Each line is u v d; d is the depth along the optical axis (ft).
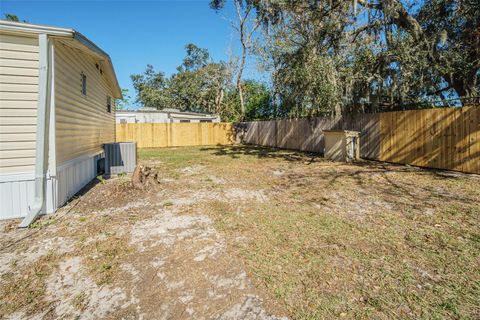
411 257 8.65
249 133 64.23
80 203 15.65
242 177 23.09
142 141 56.59
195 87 96.84
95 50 18.47
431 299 6.61
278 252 9.27
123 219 12.95
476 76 25.36
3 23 12.59
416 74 27.32
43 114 13.43
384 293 6.89
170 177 23.27
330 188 18.07
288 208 14.14
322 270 8.05
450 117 22.21
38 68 13.74
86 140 21.63
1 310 6.64
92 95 23.61
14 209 13.44
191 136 60.80
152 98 105.91
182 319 6.22
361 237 10.26
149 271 8.32
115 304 6.82
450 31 25.91
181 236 10.90
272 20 34.42
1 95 13.14
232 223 12.19
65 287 7.59
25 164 13.71
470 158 20.86
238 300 6.83
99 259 9.11
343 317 6.11
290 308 6.47
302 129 44.37
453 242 9.58
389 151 28.25
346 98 29.43
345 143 30.27
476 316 6.00
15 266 8.71
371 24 28.48
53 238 10.84
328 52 30.25
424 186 17.67
